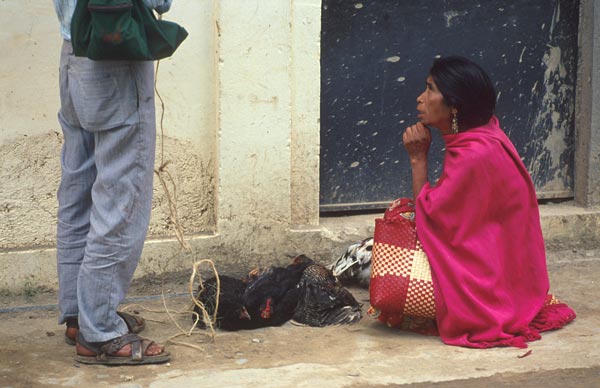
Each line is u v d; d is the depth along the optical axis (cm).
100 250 436
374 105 649
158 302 555
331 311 526
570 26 681
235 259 593
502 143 499
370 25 639
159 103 571
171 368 451
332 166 646
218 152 579
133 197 433
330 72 635
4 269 547
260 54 575
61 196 462
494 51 671
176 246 579
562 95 689
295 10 587
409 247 498
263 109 582
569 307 551
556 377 445
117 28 392
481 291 489
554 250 665
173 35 418
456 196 489
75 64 423
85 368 448
